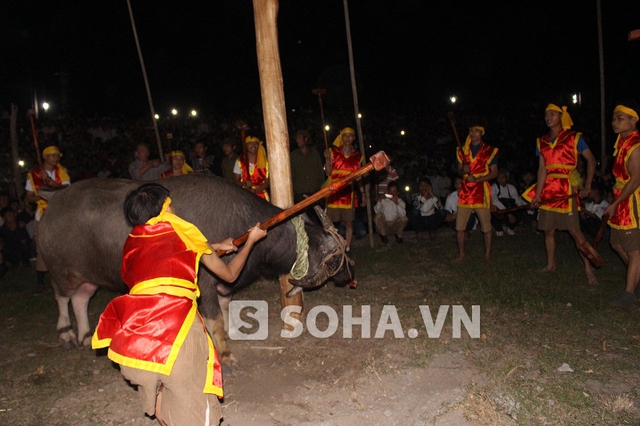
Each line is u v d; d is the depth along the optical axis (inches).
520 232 379.9
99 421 166.2
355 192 331.0
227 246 151.6
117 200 194.1
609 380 171.5
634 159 220.2
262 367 195.3
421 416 158.4
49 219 201.8
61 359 209.9
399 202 368.2
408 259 325.7
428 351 196.9
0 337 234.7
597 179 386.9
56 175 267.0
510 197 380.2
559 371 178.1
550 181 268.1
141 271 125.3
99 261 196.2
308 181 318.7
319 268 198.7
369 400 169.2
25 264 373.1
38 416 170.1
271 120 215.6
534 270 285.6
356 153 314.5
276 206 208.8
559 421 150.9
